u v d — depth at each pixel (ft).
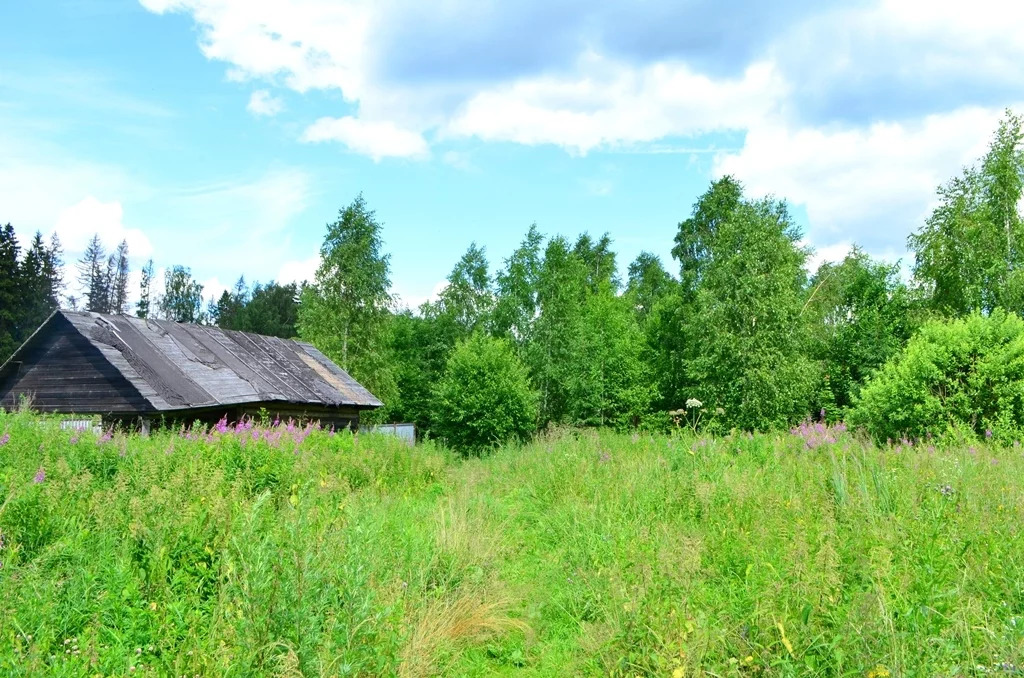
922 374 44.37
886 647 12.89
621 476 30.96
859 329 108.17
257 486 28.22
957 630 13.74
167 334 66.08
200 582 15.29
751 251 91.91
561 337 122.31
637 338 119.85
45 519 18.28
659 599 16.07
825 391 101.50
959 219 89.92
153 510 18.85
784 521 20.65
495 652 16.56
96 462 27.27
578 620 17.58
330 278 113.60
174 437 34.04
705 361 91.76
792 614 14.26
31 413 37.14
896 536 18.04
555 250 135.95
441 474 40.04
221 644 12.65
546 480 33.68
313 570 14.15
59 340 58.59
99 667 12.26
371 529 18.75
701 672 13.23
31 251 182.09
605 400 99.25
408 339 143.74
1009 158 89.20
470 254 147.33
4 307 165.48
